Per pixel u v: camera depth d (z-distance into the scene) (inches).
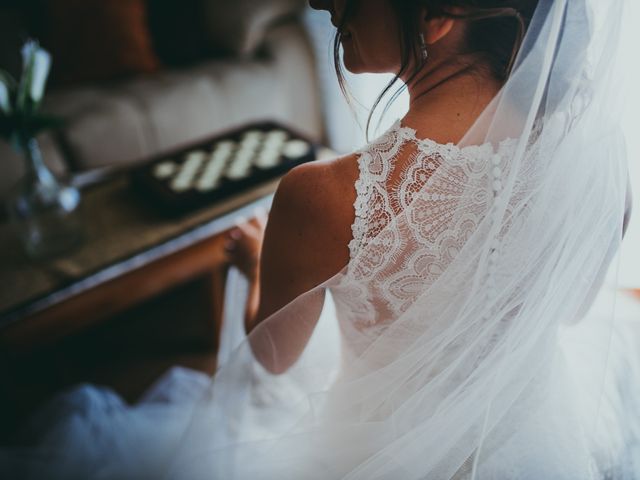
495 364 24.1
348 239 21.3
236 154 65.5
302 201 21.2
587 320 31.1
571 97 20.6
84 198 62.3
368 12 19.9
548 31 18.8
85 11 87.7
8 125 48.7
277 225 22.7
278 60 98.7
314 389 29.6
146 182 60.6
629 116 30.4
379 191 20.3
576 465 27.2
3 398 53.5
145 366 69.7
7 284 51.5
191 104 90.5
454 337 23.4
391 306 22.6
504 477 26.7
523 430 26.8
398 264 21.4
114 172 67.0
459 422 25.0
